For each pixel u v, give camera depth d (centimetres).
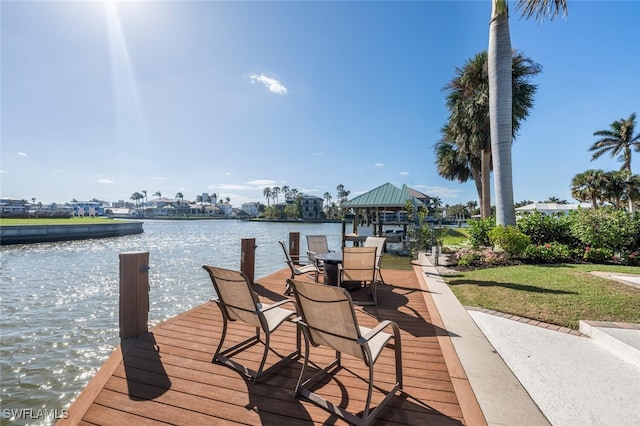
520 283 490
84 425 171
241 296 232
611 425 169
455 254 845
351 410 184
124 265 288
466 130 1335
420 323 339
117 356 255
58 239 2295
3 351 461
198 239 2605
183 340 288
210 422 174
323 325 191
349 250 411
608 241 686
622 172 2614
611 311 351
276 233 3356
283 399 196
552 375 225
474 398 195
